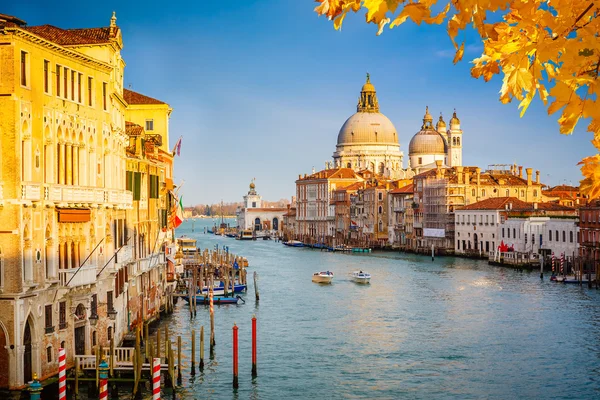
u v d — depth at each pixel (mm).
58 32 48250
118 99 49844
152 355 42344
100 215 44500
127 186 54062
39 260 37531
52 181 38812
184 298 83500
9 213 35500
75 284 40375
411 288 96812
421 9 6488
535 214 135250
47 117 38406
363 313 75312
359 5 6590
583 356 54188
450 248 165375
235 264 121250
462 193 167375
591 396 44406
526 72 6750
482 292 90812
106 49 46719
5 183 35469
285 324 68750
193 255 145125
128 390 42094
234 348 46000
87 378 40312
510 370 50500
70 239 41219
